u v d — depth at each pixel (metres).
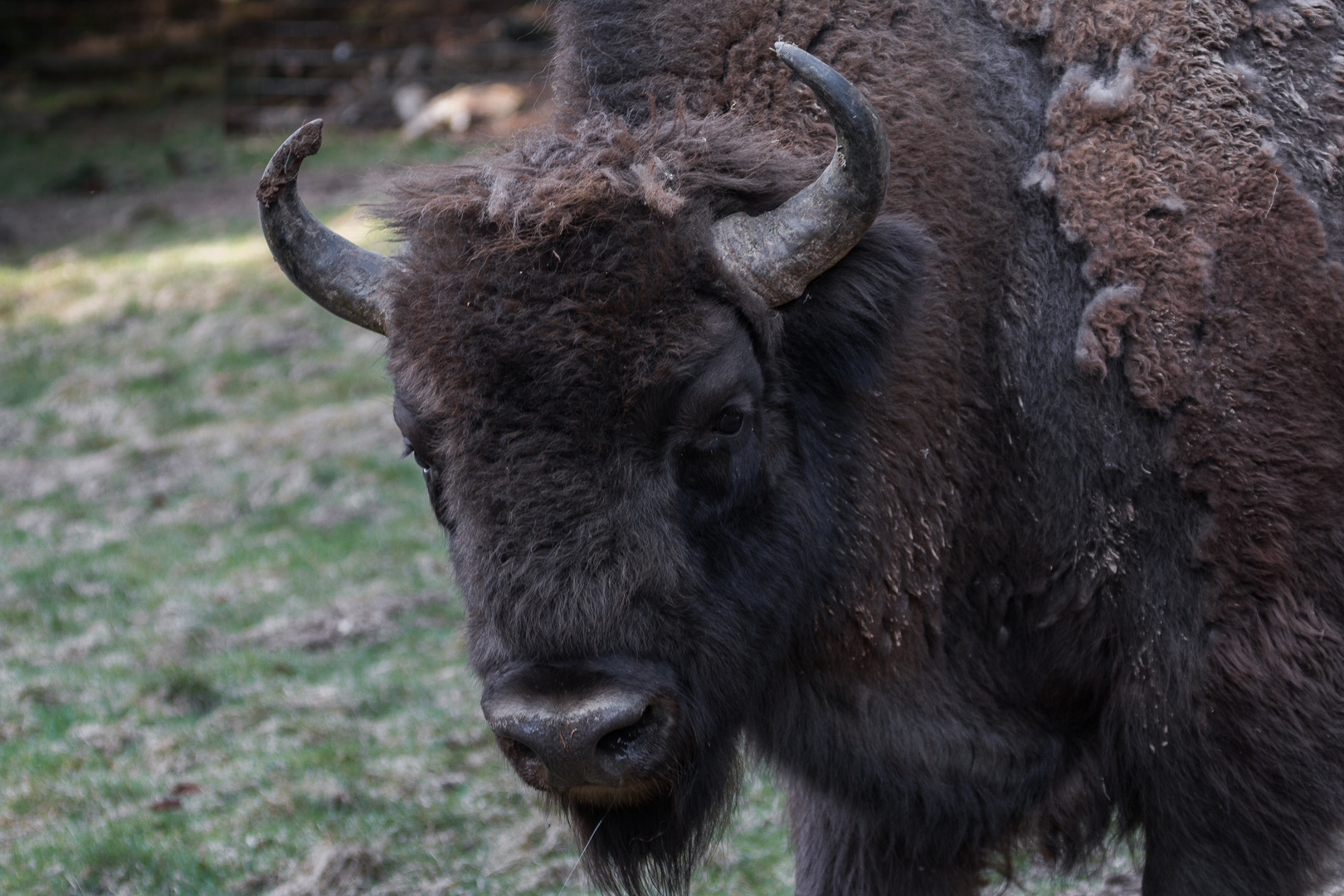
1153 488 9.45
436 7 72.00
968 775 10.42
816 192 8.65
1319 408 9.27
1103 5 9.98
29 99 74.06
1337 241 9.51
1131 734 9.77
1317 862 9.58
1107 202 9.63
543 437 8.03
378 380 34.84
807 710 10.30
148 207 53.12
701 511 8.52
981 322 9.92
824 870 11.21
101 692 19.73
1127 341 9.48
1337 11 9.95
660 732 8.42
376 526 26.58
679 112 9.27
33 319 42.34
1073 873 12.90
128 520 27.83
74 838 15.40
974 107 10.11
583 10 10.20
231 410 34.00
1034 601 10.06
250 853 15.12
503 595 8.06
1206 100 9.64
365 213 9.95
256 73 69.00
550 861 14.48
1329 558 9.23
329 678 19.92
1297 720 9.19
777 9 10.01
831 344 9.18
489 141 10.27
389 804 16.03
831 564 9.66
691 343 8.20
